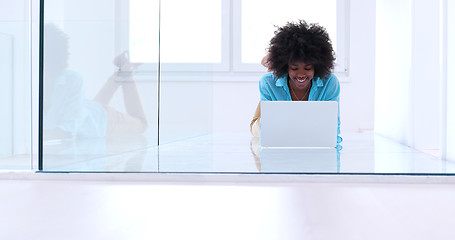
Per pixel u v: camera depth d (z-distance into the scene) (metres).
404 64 3.51
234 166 1.86
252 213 1.08
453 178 1.54
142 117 2.47
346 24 5.57
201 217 1.04
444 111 2.18
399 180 1.56
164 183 1.57
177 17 3.42
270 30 5.65
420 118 3.24
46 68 1.74
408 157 2.32
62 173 1.65
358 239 0.85
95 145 2.05
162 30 3.02
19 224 0.98
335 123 2.54
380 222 0.99
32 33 1.97
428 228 0.93
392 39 3.94
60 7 1.81
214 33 5.56
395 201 1.23
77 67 1.92
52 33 1.77
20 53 1.92
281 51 2.92
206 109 3.94
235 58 5.61
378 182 1.56
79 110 1.93
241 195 1.33
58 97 1.81
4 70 1.87
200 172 1.63
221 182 1.59
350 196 1.31
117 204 1.20
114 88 2.19
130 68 2.33
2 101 1.87
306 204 1.19
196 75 3.62
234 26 5.60
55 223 0.99
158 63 2.65
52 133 1.78
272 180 1.58
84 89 1.96
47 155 1.75
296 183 1.56
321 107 2.53
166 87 2.92
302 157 2.22
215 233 0.90
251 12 5.63
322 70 2.91
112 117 2.18
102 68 2.09
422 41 3.27
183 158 2.21
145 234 0.89
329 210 1.12
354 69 5.57
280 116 2.54
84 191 1.41
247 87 5.59
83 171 1.67
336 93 3.11
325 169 1.75
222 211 1.11
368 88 5.57
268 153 2.42
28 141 1.93
